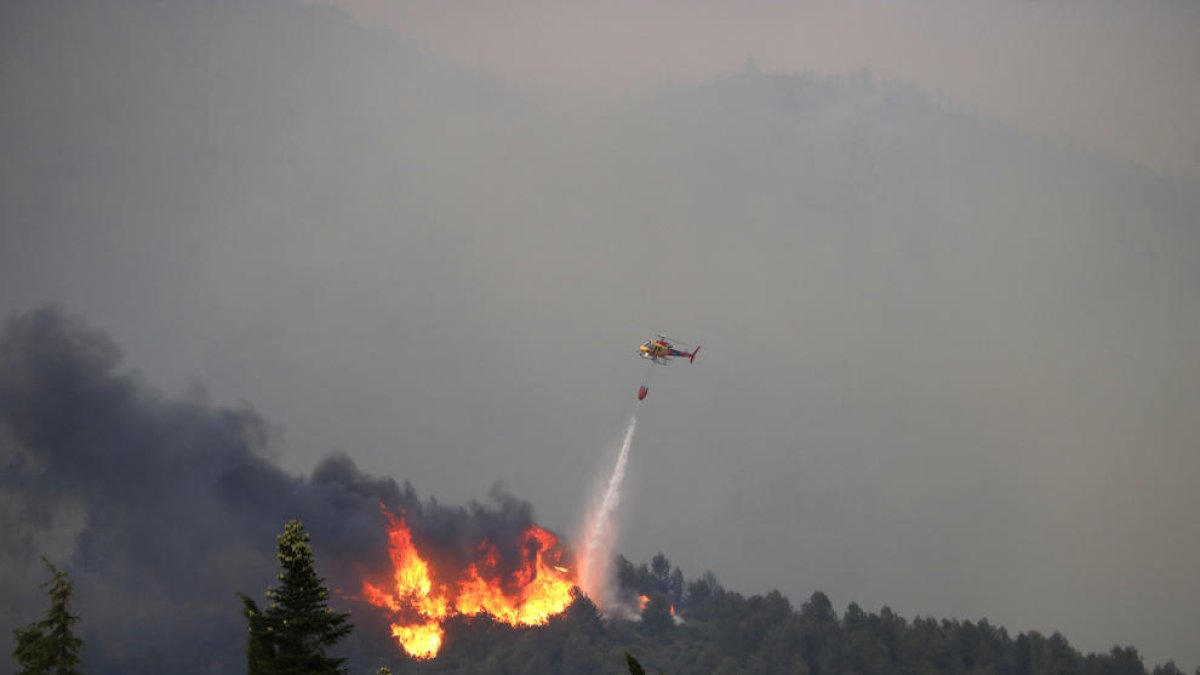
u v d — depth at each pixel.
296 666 72.88
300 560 75.06
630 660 59.56
